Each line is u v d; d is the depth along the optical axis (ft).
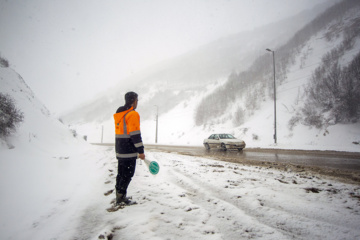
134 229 6.50
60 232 6.40
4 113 22.35
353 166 21.79
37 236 6.21
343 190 11.34
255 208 8.39
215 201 9.27
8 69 40.14
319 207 8.49
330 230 6.43
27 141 24.13
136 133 8.96
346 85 68.28
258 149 51.31
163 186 12.18
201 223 7.00
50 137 31.94
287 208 8.41
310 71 113.39
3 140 20.17
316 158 29.89
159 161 24.98
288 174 16.43
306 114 78.84
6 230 6.70
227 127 113.91
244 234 6.18
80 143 40.91
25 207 8.73
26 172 14.24
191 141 124.67
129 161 9.33
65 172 16.52
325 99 76.23
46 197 10.18
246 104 122.11
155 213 7.92
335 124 66.59
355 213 7.84
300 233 6.25
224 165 21.70
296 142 67.92
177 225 6.82
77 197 10.31
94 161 23.80
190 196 10.18
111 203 9.29
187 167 19.74
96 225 6.96
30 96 38.86
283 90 111.24
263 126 89.10
